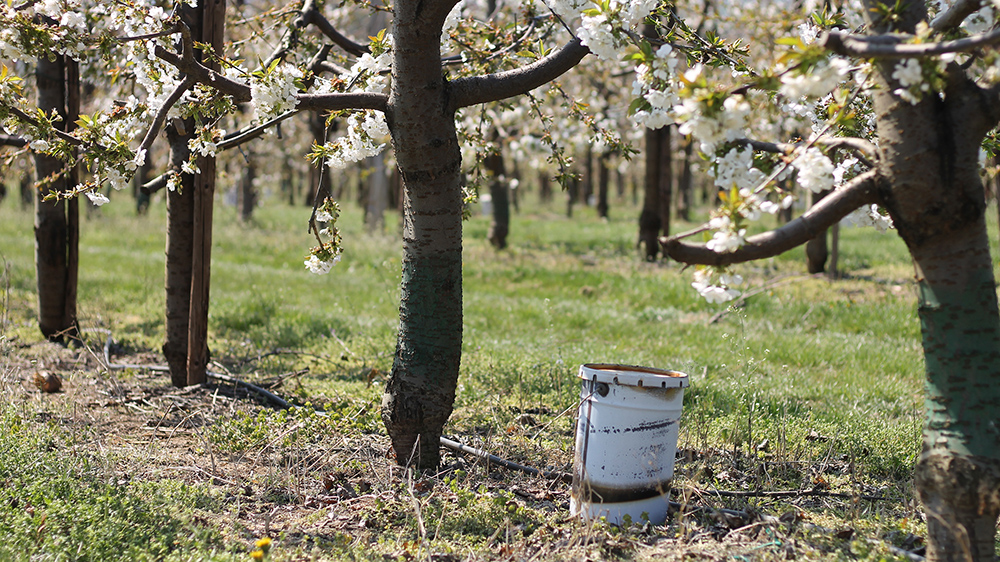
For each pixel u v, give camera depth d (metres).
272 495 4.29
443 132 4.40
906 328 10.09
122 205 33.56
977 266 2.89
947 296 2.91
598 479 3.79
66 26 4.30
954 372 2.91
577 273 15.21
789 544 3.50
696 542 3.63
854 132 3.81
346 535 3.64
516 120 16.27
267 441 4.94
